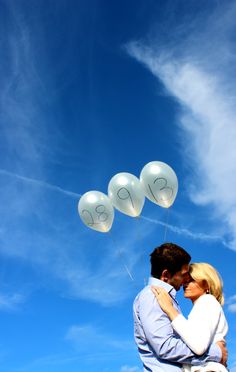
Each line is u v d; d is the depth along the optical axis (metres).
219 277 3.36
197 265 3.38
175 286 3.23
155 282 3.17
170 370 2.83
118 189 6.37
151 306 2.99
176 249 3.24
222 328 3.11
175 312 2.95
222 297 3.32
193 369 2.81
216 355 2.88
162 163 6.38
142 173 6.35
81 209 6.55
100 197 6.49
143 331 3.01
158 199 6.30
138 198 6.39
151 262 3.28
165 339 2.85
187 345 2.86
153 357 2.93
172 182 6.25
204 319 3.02
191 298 3.32
